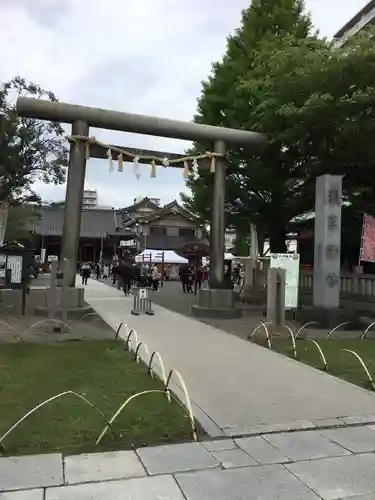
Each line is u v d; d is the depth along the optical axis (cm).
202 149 1856
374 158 1388
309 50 1373
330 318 1245
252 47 1831
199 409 544
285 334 1091
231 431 476
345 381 684
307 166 1538
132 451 422
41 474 373
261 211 1847
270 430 482
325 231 1293
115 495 343
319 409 553
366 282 1501
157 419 505
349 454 425
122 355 829
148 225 5288
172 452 422
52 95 1817
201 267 3183
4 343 918
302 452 428
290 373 727
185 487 357
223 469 390
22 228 3588
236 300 2019
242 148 1594
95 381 651
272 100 1391
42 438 445
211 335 1085
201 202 2055
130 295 2200
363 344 991
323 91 1275
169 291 2667
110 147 1416
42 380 648
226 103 1852
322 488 360
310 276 1695
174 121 1464
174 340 1008
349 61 1202
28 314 1334
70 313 1291
